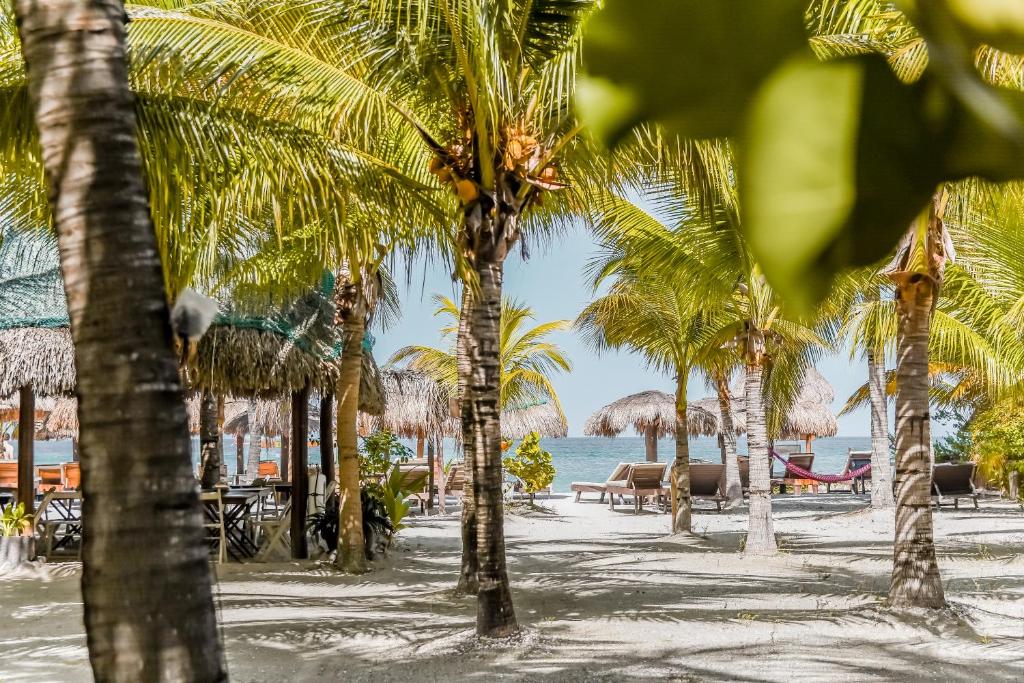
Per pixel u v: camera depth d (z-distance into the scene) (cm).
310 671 699
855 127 17
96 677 225
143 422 226
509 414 2831
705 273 1307
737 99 17
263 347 1279
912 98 17
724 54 17
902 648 763
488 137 768
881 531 1791
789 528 1873
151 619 223
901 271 900
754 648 770
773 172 17
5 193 830
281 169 751
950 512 2189
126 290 229
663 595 1055
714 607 970
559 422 2902
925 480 909
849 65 17
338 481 1334
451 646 763
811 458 2927
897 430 923
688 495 1775
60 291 1305
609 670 696
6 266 1273
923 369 918
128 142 237
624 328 1769
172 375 232
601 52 17
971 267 1295
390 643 789
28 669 718
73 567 1293
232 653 761
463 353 1052
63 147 232
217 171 755
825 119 17
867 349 1822
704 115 17
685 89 17
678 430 1791
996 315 1321
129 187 235
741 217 18
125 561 223
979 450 2020
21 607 1002
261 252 1060
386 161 950
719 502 2388
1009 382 1403
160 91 720
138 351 228
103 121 234
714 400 3170
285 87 771
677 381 1781
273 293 1138
